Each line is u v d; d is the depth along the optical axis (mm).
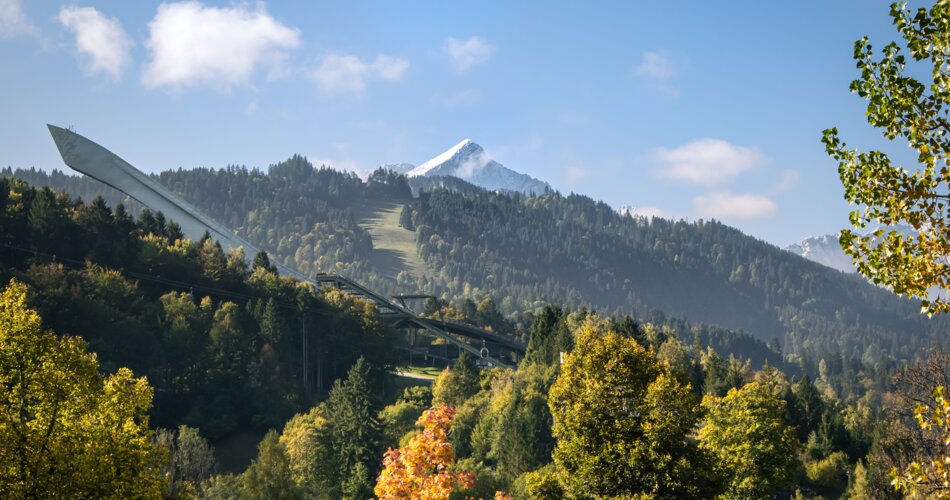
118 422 43375
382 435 150125
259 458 116500
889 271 25062
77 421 41750
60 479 39531
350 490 134750
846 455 157125
